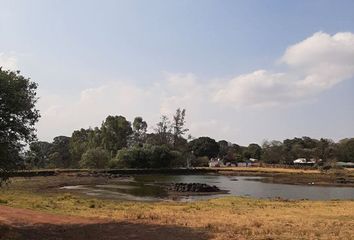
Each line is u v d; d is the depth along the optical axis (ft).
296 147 606.14
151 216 95.14
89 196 176.76
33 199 131.54
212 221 87.97
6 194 153.69
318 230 75.10
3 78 69.72
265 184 286.87
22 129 72.28
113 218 92.02
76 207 114.11
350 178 345.51
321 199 182.39
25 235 70.33
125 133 511.81
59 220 87.45
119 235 72.59
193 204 133.59
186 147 554.87
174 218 92.58
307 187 263.29
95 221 87.45
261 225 81.51
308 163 554.87
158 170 414.21
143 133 547.08
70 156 502.79
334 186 273.95
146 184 262.06
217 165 536.42
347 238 67.56
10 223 79.97
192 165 518.78
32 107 74.90
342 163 505.66
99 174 340.39
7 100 69.62
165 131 545.85
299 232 73.00
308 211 111.34
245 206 126.93
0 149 68.54
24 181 249.55
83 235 72.59
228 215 100.27
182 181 302.25
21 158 73.41
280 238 67.56
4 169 71.05
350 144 547.90
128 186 243.60
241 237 69.00
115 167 422.00
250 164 550.36
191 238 69.46
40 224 81.56
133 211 107.04
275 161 576.61
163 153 441.27
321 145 588.91
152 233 74.08
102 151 422.00
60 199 138.82
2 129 69.97
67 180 271.49
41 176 299.79
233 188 250.78
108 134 493.36
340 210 114.42
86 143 490.49
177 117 550.36
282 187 261.65
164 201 162.71
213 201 146.72
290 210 114.11
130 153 429.38
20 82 71.97
